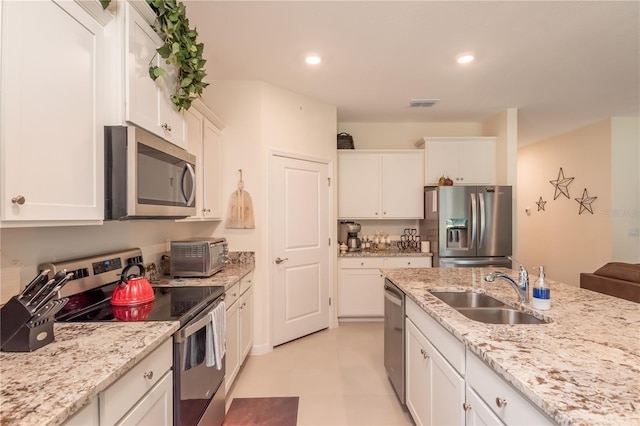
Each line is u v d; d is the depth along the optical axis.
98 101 1.28
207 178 2.60
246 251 3.06
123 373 0.94
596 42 2.42
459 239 3.83
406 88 3.30
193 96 1.96
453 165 4.20
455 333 1.23
